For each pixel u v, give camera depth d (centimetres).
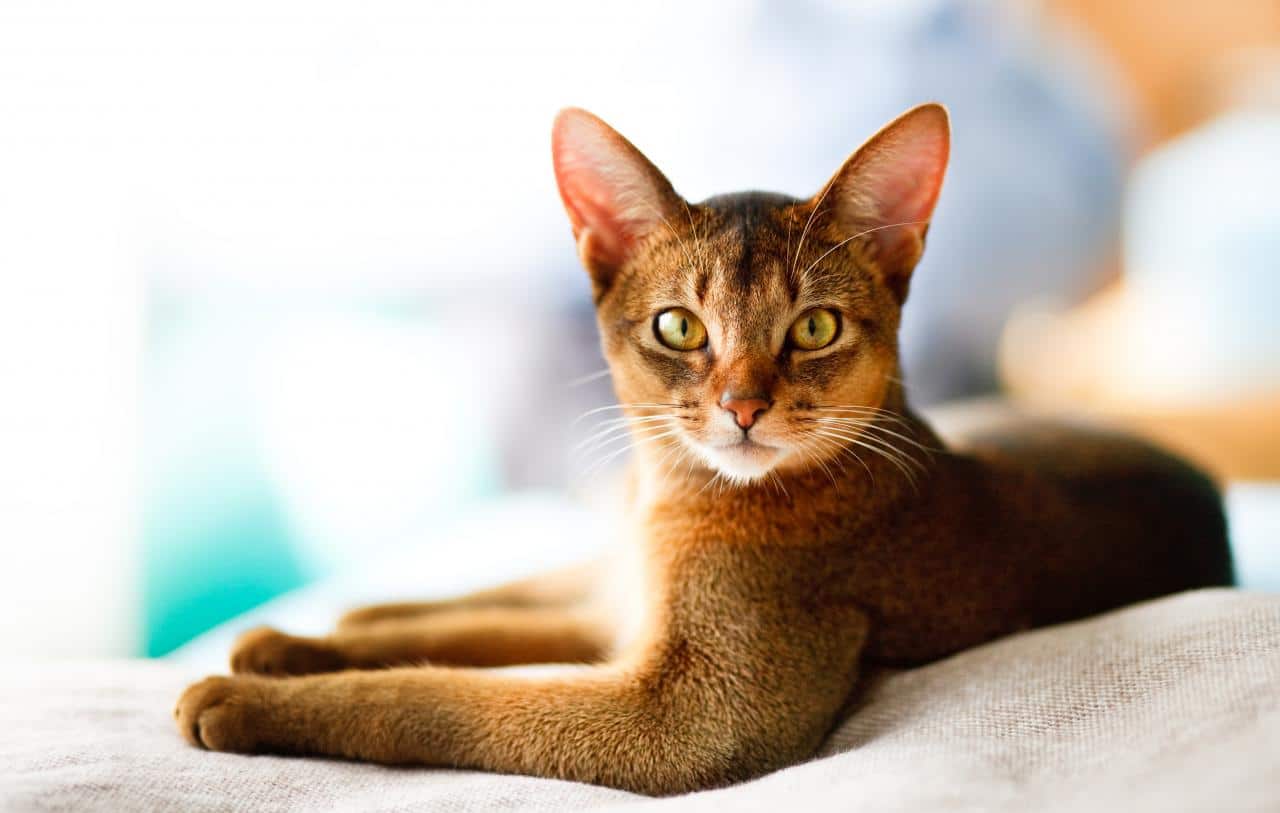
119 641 68
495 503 81
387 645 49
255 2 78
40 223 65
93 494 67
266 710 42
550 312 86
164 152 74
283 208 81
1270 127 100
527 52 85
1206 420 86
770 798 37
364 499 80
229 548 74
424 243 86
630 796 40
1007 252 89
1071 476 52
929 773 36
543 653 50
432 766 42
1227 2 106
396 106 83
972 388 88
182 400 76
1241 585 55
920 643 46
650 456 47
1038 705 39
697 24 88
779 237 46
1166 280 95
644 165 47
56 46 65
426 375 85
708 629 44
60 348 65
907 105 88
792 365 46
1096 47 102
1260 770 34
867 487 46
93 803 37
